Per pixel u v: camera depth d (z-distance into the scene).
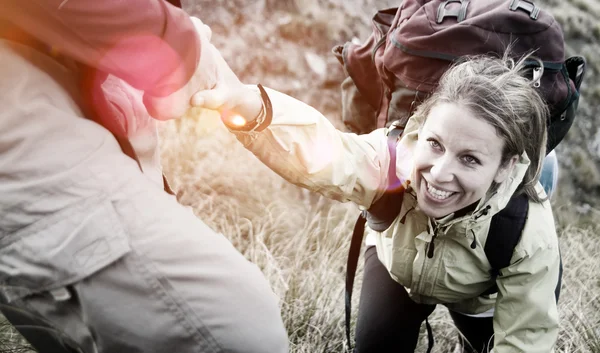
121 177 1.03
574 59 1.91
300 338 2.36
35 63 0.99
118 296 1.02
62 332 1.06
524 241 1.50
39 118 0.96
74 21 0.93
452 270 1.60
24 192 0.96
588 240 3.82
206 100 1.16
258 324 1.13
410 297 1.84
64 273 0.98
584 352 2.44
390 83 1.86
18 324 1.14
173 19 1.00
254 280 1.15
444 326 2.65
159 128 3.29
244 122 1.35
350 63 2.05
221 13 4.06
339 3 4.60
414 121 1.59
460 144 1.35
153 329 1.04
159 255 1.03
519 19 1.71
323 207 3.60
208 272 1.08
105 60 0.99
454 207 1.45
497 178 1.45
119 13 0.94
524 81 1.43
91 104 1.06
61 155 0.97
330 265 2.91
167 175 3.10
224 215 3.00
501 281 1.59
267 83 3.97
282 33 4.17
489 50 1.69
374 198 1.59
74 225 0.97
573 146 5.19
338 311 2.55
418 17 1.79
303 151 1.44
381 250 1.81
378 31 2.00
